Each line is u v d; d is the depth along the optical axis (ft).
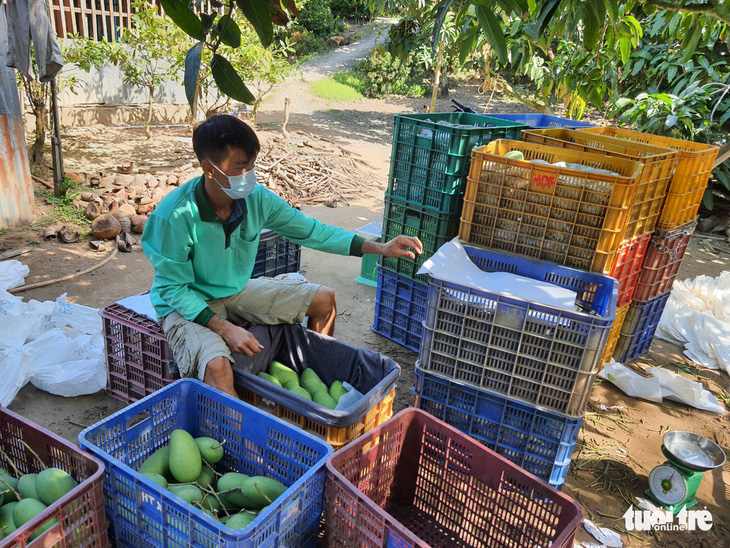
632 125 22.20
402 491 8.48
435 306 9.32
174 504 6.12
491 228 10.57
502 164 10.09
